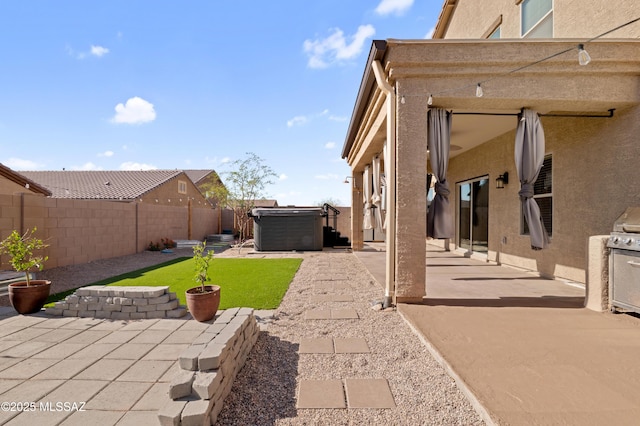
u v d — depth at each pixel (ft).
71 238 29.40
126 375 9.40
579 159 18.19
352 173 39.40
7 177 39.55
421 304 14.76
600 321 12.25
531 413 6.64
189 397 7.04
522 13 23.65
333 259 33.37
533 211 15.79
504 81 14.66
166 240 46.47
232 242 58.34
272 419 7.33
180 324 13.76
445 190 15.85
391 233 15.43
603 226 16.75
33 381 9.05
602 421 6.38
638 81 14.84
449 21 36.99
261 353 10.80
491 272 22.68
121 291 14.75
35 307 15.30
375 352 10.75
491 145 26.55
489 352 9.63
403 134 14.88
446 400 7.88
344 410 7.60
